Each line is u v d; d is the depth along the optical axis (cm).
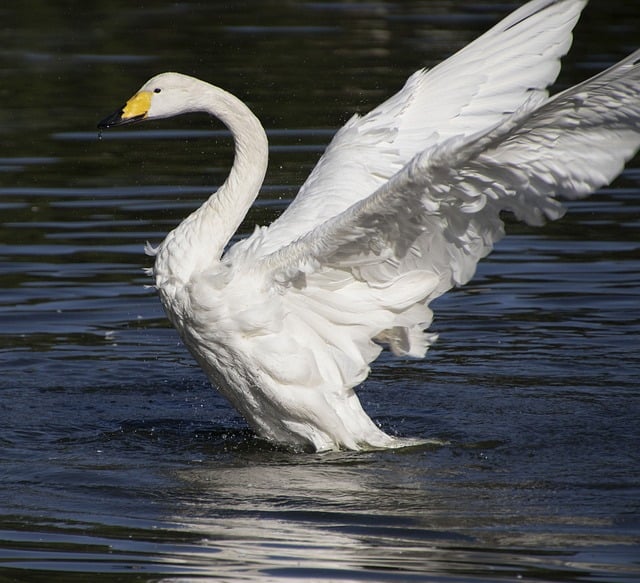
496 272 1641
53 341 1419
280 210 1819
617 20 3231
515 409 1216
